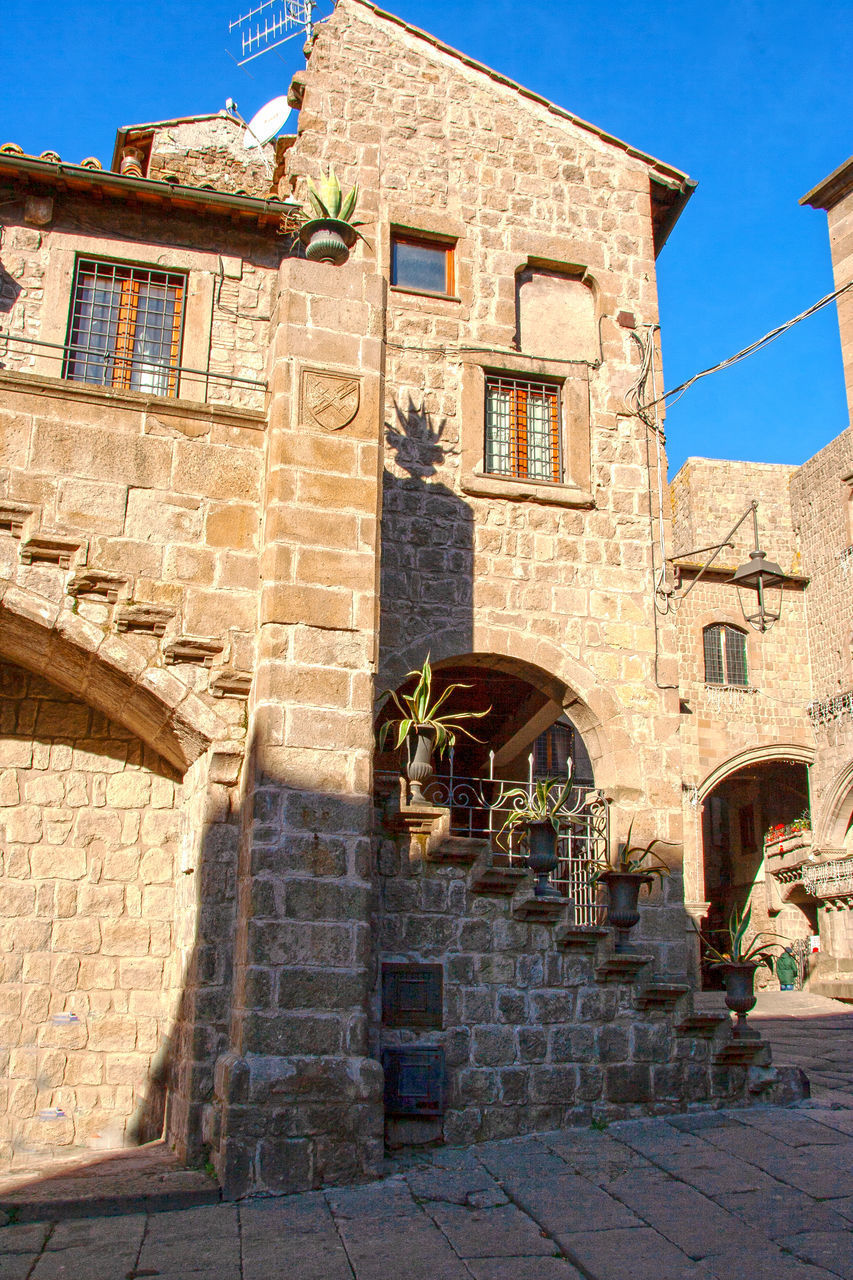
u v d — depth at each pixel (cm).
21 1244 645
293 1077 756
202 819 874
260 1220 682
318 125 1342
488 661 1247
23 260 1143
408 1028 863
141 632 865
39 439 863
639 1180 738
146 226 1186
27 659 930
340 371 912
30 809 994
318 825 811
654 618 1294
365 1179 756
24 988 960
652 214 1524
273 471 877
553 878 1117
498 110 1429
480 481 1270
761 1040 948
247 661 874
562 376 1352
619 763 1230
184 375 1155
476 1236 649
